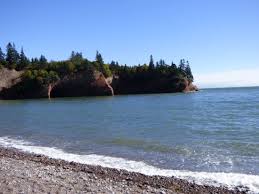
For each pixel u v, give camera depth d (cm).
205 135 3128
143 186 1484
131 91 18075
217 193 1436
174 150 2408
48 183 1388
